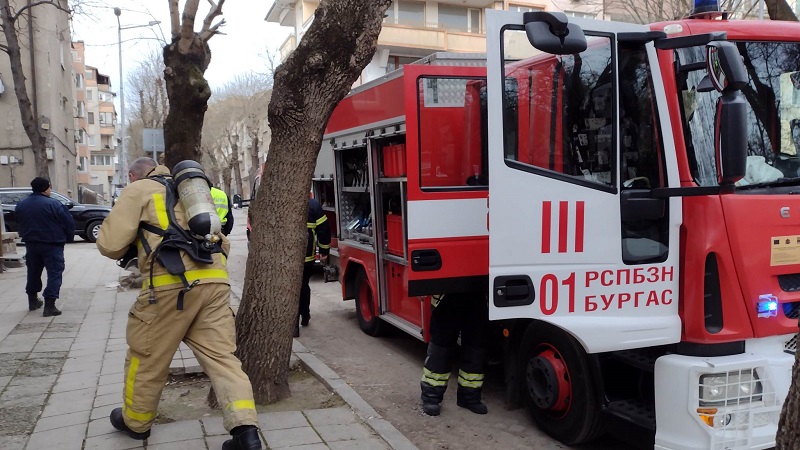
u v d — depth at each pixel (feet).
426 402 16.56
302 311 26.63
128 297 30.76
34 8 78.74
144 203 12.12
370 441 13.58
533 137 12.43
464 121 17.24
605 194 12.60
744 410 11.87
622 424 13.26
